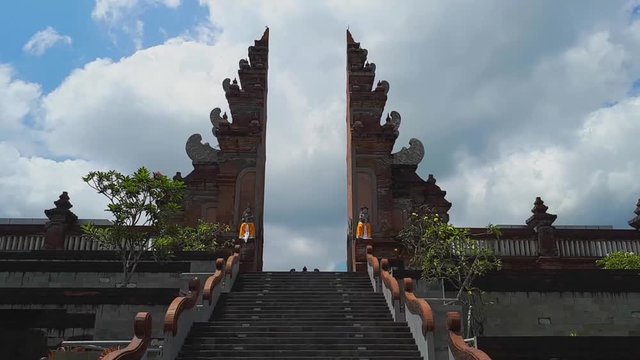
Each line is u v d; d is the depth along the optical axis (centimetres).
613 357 1694
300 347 1780
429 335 1691
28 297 2117
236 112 3794
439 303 2198
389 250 3384
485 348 1683
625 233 3441
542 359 1678
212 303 2136
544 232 3397
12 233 3403
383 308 2205
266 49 4053
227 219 3503
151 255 2728
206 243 3198
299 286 2562
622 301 2325
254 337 1850
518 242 3419
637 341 1708
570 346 1697
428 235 2486
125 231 2441
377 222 3509
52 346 2033
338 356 1722
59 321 2069
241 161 3622
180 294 2122
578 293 2327
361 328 1939
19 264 2483
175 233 2628
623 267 2736
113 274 2491
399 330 1933
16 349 1898
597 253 3403
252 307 2214
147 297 2103
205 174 3712
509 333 2270
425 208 3173
